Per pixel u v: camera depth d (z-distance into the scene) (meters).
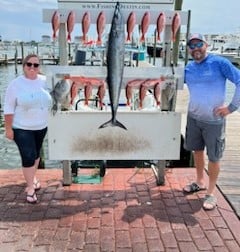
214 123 3.82
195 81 3.85
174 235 3.45
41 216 3.81
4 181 4.71
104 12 3.93
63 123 4.25
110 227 3.59
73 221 3.71
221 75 3.72
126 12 3.96
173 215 3.84
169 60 4.26
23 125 3.93
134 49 9.69
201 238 3.40
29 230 3.53
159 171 4.59
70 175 4.59
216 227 3.59
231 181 4.71
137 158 4.40
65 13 3.96
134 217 3.80
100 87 4.16
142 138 4.34
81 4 3.97
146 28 3.99
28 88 3.90
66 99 4.25
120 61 3.86
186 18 4.07
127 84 4.16
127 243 3.31
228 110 3.69
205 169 5.06
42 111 4.02
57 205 4.07
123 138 4.33
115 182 4.72
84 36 4.00
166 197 4.29
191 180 4.78
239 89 3.61
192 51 3.78
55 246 3.27
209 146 3.92
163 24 3.98
